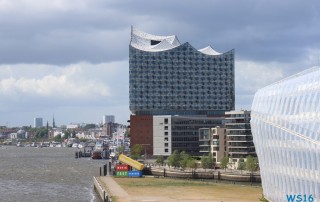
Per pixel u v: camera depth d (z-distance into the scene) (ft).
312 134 444.14
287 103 503.20
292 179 499.51
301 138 467.93
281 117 514.68
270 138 552.00
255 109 606.14
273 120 537.65
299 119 472.85
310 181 458.91
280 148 523.29
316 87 444.55
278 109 525.34
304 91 467.93
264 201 604.90
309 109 451.94
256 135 604.49
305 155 463.42
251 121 625.00
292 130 488.44
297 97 481.05
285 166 515.09
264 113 567.59
